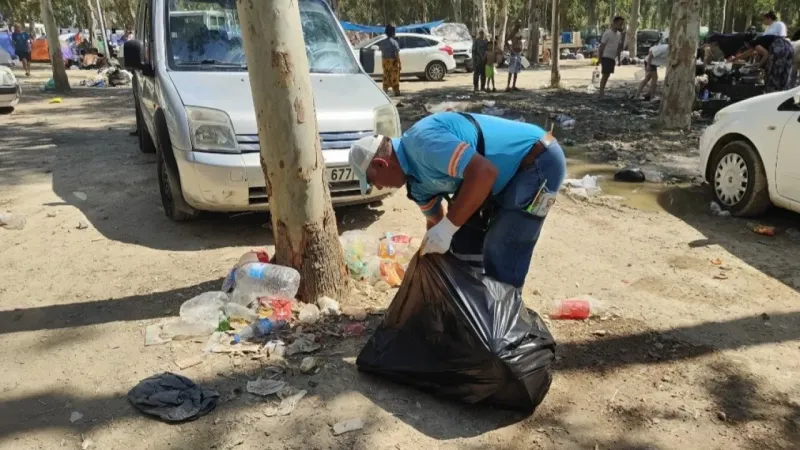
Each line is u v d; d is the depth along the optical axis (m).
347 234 4.97
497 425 2.98
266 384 3.21
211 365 3.39
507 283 3.31
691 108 11.13
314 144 3.75
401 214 6.05
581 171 8.14
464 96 16.36
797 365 3.54
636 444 2.87
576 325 3.96
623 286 4.56
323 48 6.37
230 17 6.16
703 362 3.55
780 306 4.26
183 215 5.64
